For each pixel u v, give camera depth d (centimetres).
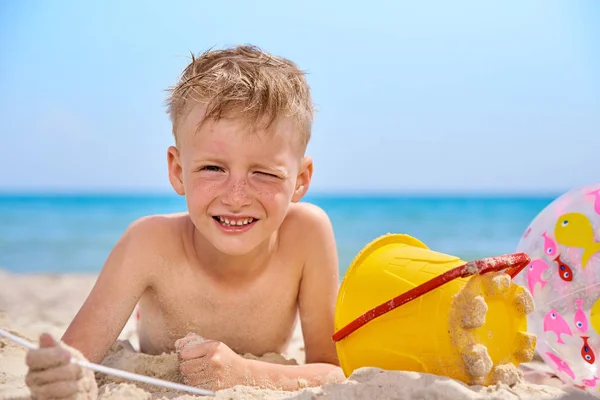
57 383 157
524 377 269
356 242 1645
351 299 215
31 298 574
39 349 158
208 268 256
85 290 645
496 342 203
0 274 905
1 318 345
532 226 249
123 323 242
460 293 192
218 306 258
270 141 224
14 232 2006
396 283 205
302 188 254
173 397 204
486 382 197
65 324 381
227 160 221
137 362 240
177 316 258
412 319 198
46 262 1243
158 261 249
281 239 265
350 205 3888
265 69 236
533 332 242
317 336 268
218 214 225
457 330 190
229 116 219
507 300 206
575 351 227
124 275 241
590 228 227
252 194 223
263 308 263
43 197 5262
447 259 208
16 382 225
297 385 226
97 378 231
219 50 257
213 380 217
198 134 223
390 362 204
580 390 221
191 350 219
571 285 228
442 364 194
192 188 228
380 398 183
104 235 1870
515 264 204
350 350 213
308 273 268
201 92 225
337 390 189
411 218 2691
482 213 3020
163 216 263
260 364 227
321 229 269
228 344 266
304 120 241
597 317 221
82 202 4206
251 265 255
